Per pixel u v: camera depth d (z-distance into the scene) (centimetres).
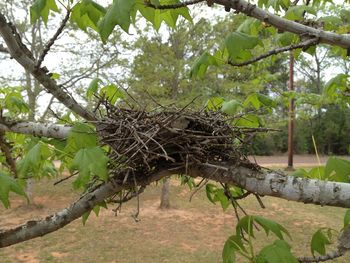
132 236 859
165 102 952
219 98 261
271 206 1128
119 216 1008
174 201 1173
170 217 1008
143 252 765
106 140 177
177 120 178
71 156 203
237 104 237
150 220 979
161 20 202
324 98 438
